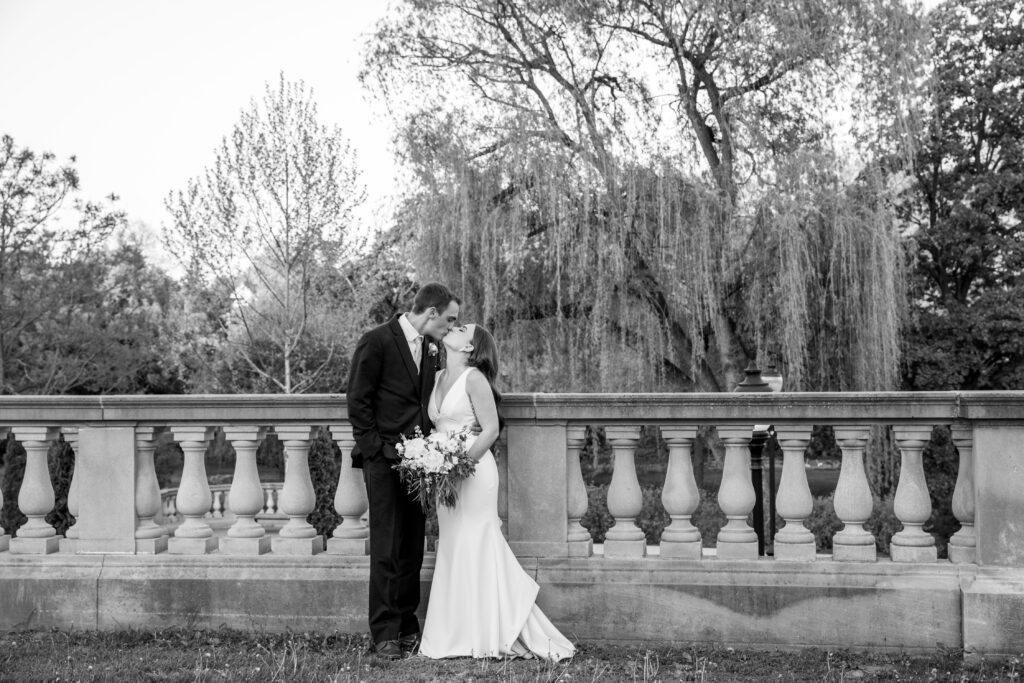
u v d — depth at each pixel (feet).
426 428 15.47
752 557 16.16
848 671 14.38
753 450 18.63
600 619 16.15
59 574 17.06
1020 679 13.71
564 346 50.11
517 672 14.26
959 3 63.26
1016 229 61.72
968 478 15.72
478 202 47.83
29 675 13.74
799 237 43.96
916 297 59.77
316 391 68.85
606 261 46.57
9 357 65.16
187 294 73.26
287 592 16.75
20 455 24.72
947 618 15.20
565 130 48.57
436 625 15.34
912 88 47.60
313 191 63.46
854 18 47.78
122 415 17.22
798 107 51.90
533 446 16.67
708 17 48.52
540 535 16.62
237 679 13.67
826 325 47.32
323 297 68.28
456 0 51.55
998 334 57.31
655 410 16.21
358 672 14.03
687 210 46.73
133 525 17.39
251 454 17.33
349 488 17.07
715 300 46.70
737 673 14.34
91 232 66.33
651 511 30.94
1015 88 61.21
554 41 51.44
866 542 15.84
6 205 63.00
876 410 15.58
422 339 15.70
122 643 15.90
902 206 63.36
